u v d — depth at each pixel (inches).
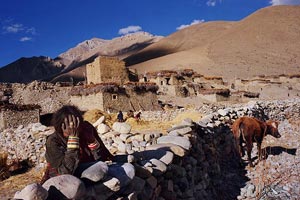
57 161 131.1
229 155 483.2
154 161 208.7
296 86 3435.0
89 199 132.6
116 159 182.5
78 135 136.8
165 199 223.9
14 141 503.8
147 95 1555.1
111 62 1955.0
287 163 451.2
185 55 6668.3
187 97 2218.3
